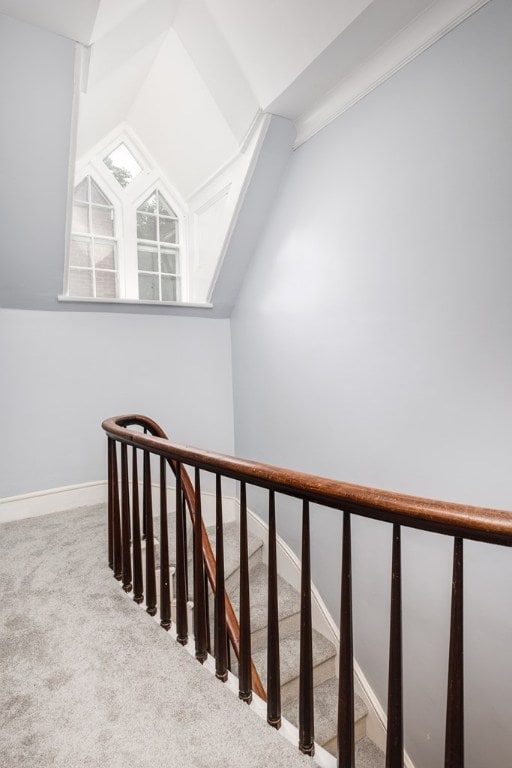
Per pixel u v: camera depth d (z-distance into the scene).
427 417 2.07
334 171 2.55
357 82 2.29
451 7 1.82
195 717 1.29
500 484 1.77
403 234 2.13
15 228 2.56
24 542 2.63
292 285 3.00
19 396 3.05
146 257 3.69
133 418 2.54
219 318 3.88
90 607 1.90
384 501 0.88
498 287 1.72
